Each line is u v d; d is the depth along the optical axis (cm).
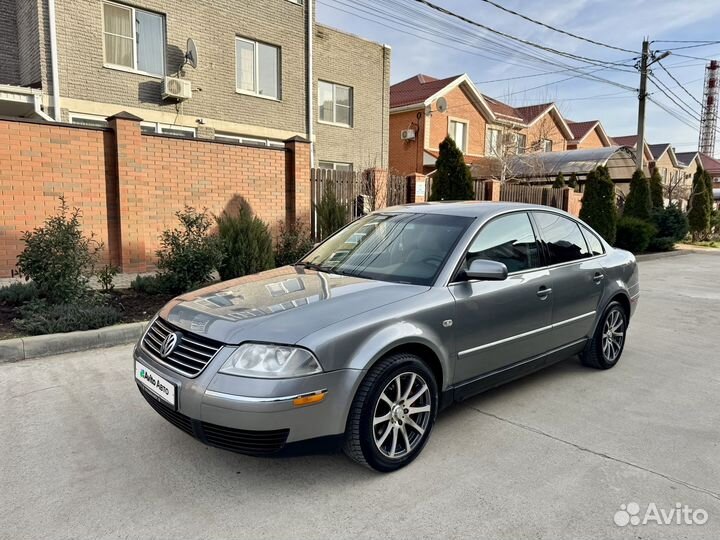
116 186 852
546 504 275
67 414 374
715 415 398
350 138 1852
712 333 663
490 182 1427
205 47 1387
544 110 2906
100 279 665
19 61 1258
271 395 260
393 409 302
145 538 243
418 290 333
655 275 1233
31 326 518
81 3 1158
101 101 1209
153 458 316
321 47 1716
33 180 780
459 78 2403
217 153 959
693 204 2309
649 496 285
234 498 277
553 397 429
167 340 301
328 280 360
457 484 293
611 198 1541
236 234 758
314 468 309
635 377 484
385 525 255
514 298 378
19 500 271
